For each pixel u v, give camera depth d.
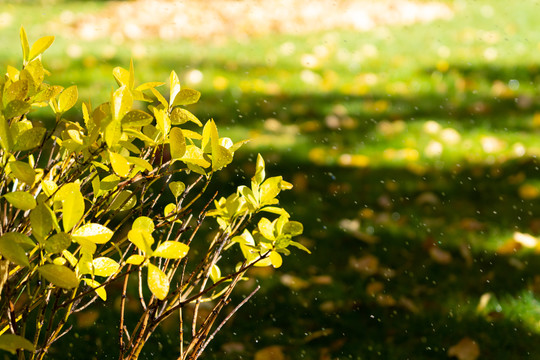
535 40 7.54
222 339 2.52
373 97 5.48
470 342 2.50
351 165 4.13
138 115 1.22
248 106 5.07
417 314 2.71
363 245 3.24
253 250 1.43
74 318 2.52
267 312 2.69
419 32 8.10
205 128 1.39
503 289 2.89
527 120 4.98
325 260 3.10
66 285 1.12
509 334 2.59
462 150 4.39
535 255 3.15
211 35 7.92
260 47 7.21
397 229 3.41
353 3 9.53
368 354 2.49
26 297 2.56
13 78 1.35
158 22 8.38
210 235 3.17
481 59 6.70
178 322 2.56
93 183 1.30
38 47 1.34
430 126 4.71
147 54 6.73
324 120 4.88
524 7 9.45
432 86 5.80
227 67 6.22
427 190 3.86
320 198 3.71
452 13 9.17
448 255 3.12
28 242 1.13
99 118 1.26
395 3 9.50
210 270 1.48
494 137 4.62
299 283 2.87
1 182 1.28
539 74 6.14
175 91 1.40
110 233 1.18
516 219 3.54
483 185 3.92
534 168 4.13
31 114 4.49
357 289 2.87
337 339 2.57
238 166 4.00
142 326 1.41
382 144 4.47
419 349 2.52
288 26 8.32
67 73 5.75
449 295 2.84
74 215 1.13
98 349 2.39
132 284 2.76
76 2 10.06
